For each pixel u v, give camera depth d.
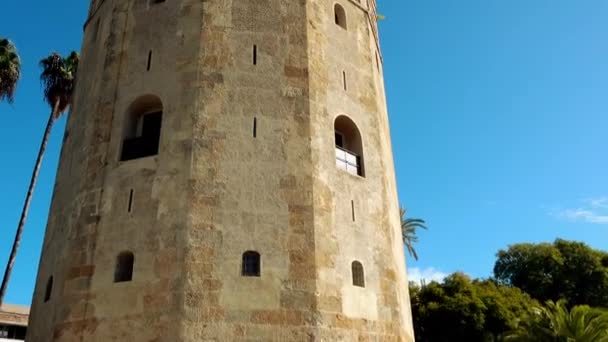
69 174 20.72
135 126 20.33
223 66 19.47
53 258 19.39
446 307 39.69
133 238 17.28
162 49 20.42
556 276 53.31
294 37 20.66
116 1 22.81
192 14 20.59
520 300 42.47
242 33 20.22
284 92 19.48
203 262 16.36
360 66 23.03
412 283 45.41
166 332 15.48
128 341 15.77
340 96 21.17
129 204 17.91
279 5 21.17
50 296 18.45
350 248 18.56
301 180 18.19
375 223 20.06
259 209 17.44
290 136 18.80
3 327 44.59
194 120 18.41
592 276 52.91
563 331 27.22
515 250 56.88
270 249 16.97
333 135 20.06
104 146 19.39
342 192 19.33
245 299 16.12
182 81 19.31
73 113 23.00
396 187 24.56
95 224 18.02
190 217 16.88
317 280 16.89
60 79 38.53
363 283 18.47
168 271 16.31
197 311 15.68
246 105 18.94
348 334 17.00
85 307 16.77
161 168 18.02
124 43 21.38
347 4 24.22
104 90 20.67
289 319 16.14
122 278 17.03
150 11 21.56
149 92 19.70
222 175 17.67
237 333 15.65
